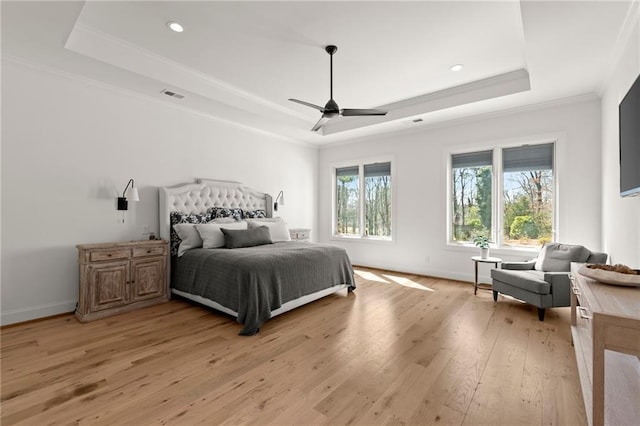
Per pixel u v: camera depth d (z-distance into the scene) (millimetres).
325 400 1812
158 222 4047
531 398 1818
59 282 3238
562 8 2135
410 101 4492
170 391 1896
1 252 2904
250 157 5270
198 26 2693
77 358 2303
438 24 2609
